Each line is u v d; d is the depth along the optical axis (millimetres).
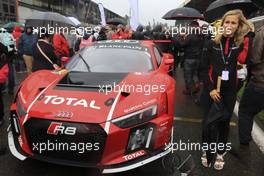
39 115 2889
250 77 3885
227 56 3154
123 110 2900
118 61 4215
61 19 7012
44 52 5383
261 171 3354
